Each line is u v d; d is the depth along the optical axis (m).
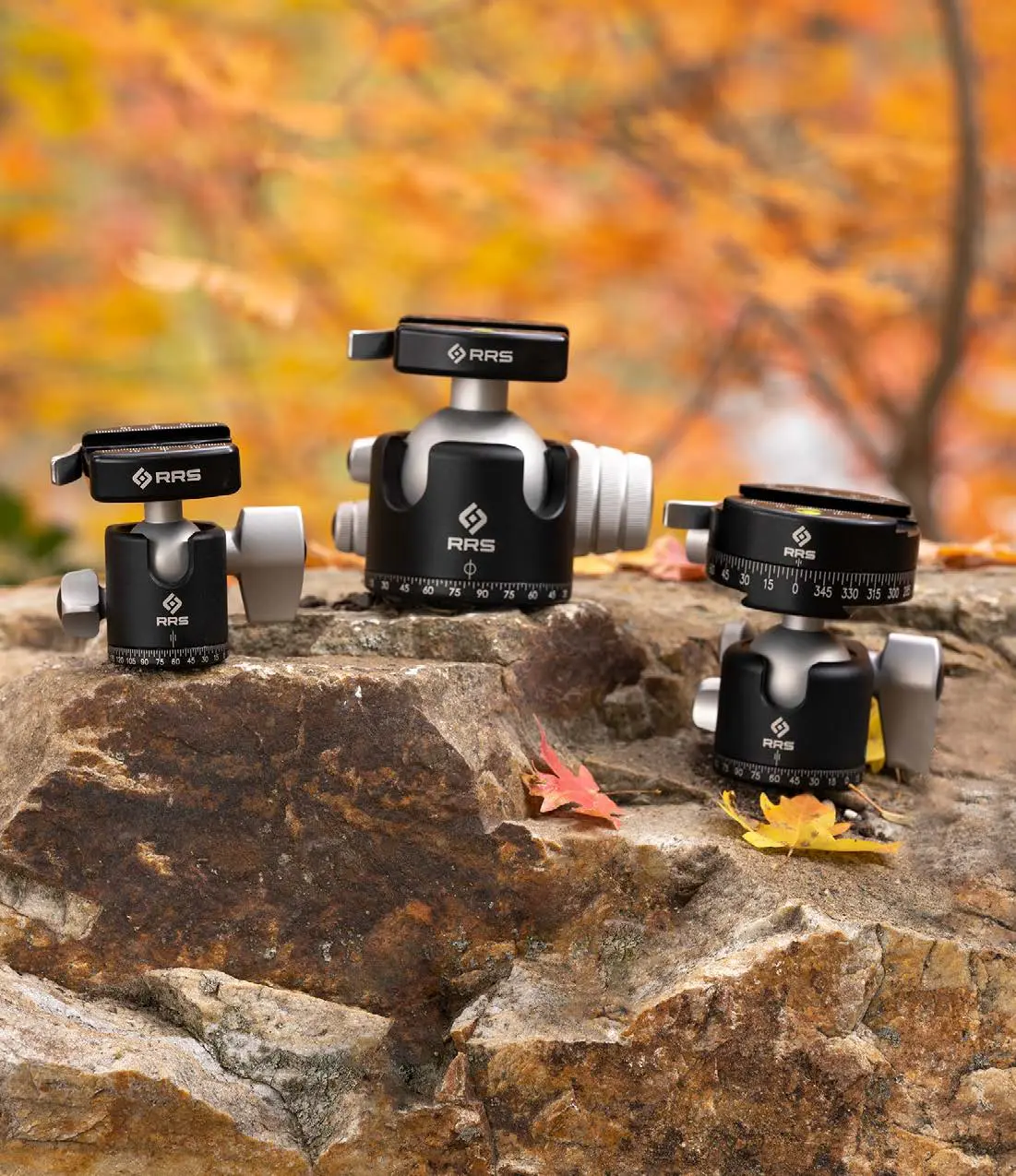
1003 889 1.66
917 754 1.87
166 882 1.56
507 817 1.65
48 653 2.19
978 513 5.16
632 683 2.00
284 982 1.58
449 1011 1.60
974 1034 1.52
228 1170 1.40
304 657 1.81
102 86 4.34
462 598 1.79
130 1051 1.40
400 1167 1.46
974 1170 1.50
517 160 4.58
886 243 4.85
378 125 4.61
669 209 4.52
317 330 4.58
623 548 1.92
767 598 1.70
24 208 4.73
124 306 4.41
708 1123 1.49
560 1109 1.48
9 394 4.47
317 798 1.59
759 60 5.30
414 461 1.79
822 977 1.50
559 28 5.05
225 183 4.57
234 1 4.44
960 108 4.39
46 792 1.53
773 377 5.56
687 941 1.58
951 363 4.63
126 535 1.57
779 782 1.75
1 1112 1.34
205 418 4.53
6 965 1.52
